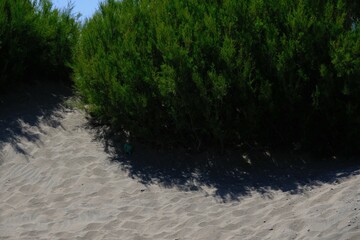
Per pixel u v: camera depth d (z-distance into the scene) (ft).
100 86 27.96
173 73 25.67
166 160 26.43
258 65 26.13
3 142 28.37
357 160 24.75
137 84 27.12
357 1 33.40
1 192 24.39
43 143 28.45
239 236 18.51
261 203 21.43
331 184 21.99
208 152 26.66
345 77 24.71
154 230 20.15
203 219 20.54
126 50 27.89
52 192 24.13
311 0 27.14
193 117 26.21
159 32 27.04
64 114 31.48
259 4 27.12
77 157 26.96
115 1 31.42
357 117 24.80
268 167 25.09
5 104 32.24
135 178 24.99
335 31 25.90
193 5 28.76
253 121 25.85
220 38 26.73
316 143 25.86
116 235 19.90
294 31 25.98
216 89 25.27
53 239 19.79
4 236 20.27
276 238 17.65
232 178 24.47
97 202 22.91
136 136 28.32
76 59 31.65
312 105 25.09
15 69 33.40
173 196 23.09
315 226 17.69
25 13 34.27
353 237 16.37
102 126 29.84
